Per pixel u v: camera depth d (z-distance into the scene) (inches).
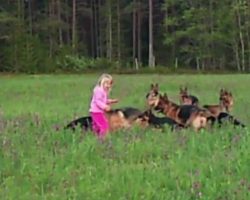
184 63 2930.6
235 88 1141.7
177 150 397.1
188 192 298.2
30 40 2396.7
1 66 2364.7
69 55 2509.8
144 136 452.1
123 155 391.9
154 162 375.6
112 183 314.8
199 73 2096.5
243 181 309.9
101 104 481.4
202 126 496.1
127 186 306.2
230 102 655.1
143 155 395.5
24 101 908.6
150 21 2716.5
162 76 1745.8
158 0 3142.2
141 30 3110.2
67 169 349.4
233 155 372.2
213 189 295.9
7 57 2359.7
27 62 2338.8
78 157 380.5
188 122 504.4
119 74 2022.6
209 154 388.5
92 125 484.1
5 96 1016.9
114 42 2913.4
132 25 3080.7
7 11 2664.9
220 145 414.0
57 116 616.4
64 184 320.5
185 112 511.8
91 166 361.7
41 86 1282.0
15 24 2431.1
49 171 344.2
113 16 2920.8
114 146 413.4
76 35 2896.2
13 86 1288.1
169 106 529.3
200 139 433.1
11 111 730.2
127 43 3088.1
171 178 321.7
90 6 3139.8
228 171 336.2
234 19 2723.9
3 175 345.1
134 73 2121.1
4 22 2432.3
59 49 2586.1
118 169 351.3
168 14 3120.1
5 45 2402.8
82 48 2834.6
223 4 2792.8
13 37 2386.8
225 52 2797.7
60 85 1306.6
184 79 1512.1
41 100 924.6
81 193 300.8
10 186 316.5
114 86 1219.2
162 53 3048.7
